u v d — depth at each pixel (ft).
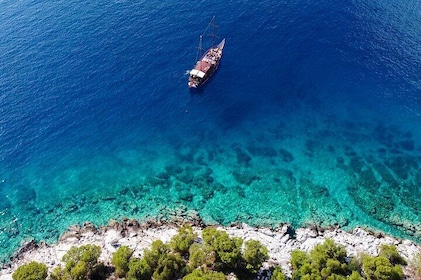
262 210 263.70
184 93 346.54
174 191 277.85
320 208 263.70
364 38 393.09
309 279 200.44
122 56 375.45
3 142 307.78
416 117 324.60
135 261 214.28
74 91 344.28
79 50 380.37
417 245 239.30
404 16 415.03
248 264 212.84
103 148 307.78
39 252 242.78
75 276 208.44
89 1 440.45
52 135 314.35
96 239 247.29
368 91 346.74
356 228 249.96
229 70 367.86
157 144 310.65
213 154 302.86
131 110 333.21
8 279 227.81
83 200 274.57
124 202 272.31
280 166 291.79
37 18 415.85
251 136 315.78
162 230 251.19
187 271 212.84
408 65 364.17
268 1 438.81
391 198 268.41
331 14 421.59
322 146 305.53
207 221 257.96
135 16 419.95
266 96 346.95
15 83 348.18
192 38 393.70
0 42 385.70
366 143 306.55
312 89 351.67
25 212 268.21
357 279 197.77
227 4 434.71
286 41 393.91
